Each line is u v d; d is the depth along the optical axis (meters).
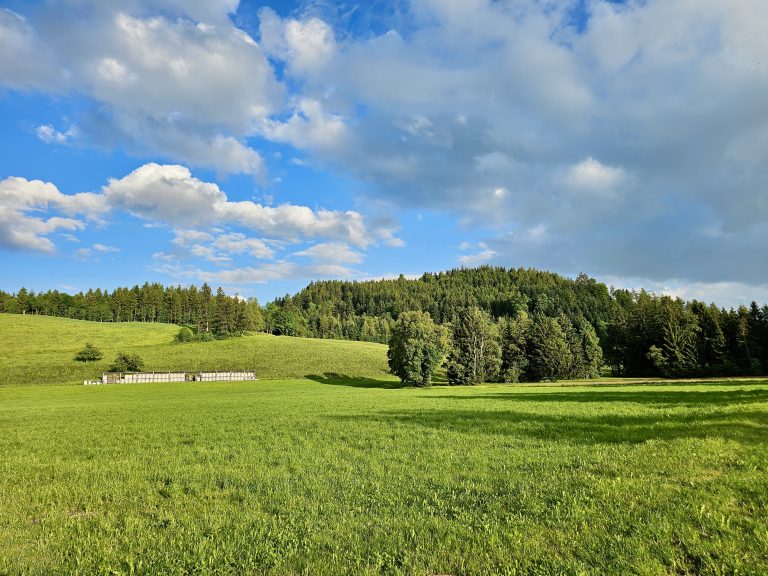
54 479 14.06
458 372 97.75
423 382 90.69
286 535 8.62
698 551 7.21
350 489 11.64
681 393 42.62
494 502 10.17
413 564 7.29
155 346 136.62
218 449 18.50
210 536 8.84
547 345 102.25
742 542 7.44
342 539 8.39
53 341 136.50
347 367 122.38
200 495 11.69
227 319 158.25
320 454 16.59
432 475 12.79
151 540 8.75
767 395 34.59
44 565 7.82
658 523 8.30
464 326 101.81
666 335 95.38
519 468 13.36
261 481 12.80
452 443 18.03
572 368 107.69
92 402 57.22
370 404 41.09
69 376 101.12
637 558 7.07
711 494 9.75
